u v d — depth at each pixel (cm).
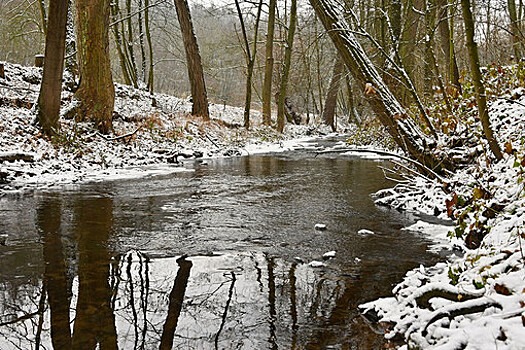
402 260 511
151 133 1587
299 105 4131
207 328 353
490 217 530
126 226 646
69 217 694
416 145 832
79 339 334
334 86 3588
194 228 639
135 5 2875
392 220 696
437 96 1041
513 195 535
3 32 2745
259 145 2112
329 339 338
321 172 1238
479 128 799
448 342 288
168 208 769
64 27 1227
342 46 899
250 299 406
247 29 3634
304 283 445
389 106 863
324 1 912
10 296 407
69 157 1190
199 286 434
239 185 1015
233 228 642
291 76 3797
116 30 2483
